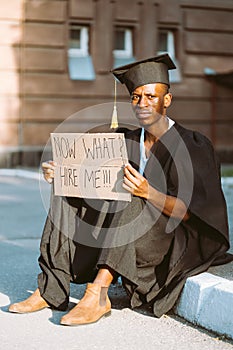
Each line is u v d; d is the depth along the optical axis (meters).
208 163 3.77
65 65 13.81
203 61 14.79
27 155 13.61
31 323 3.74
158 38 14.52
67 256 3.87
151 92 3.78
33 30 13.54
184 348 3.37
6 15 13.32
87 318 3.69
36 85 13.64
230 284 3.62
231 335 3.45
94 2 13.92
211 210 3.70
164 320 3.78
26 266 5.22
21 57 13.51
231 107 14.95
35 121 13.70
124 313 3.90
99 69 13.99
